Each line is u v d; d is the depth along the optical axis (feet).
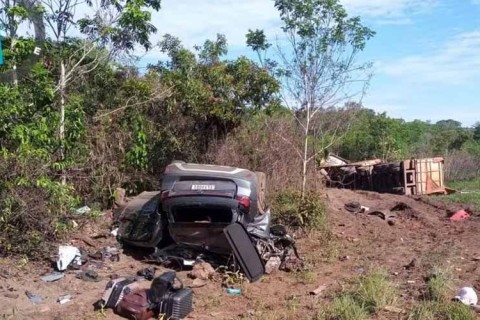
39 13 34.37
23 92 28.68
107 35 35.99
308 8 38.19
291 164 40.98
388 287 23.40
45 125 28.53
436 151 111.55
